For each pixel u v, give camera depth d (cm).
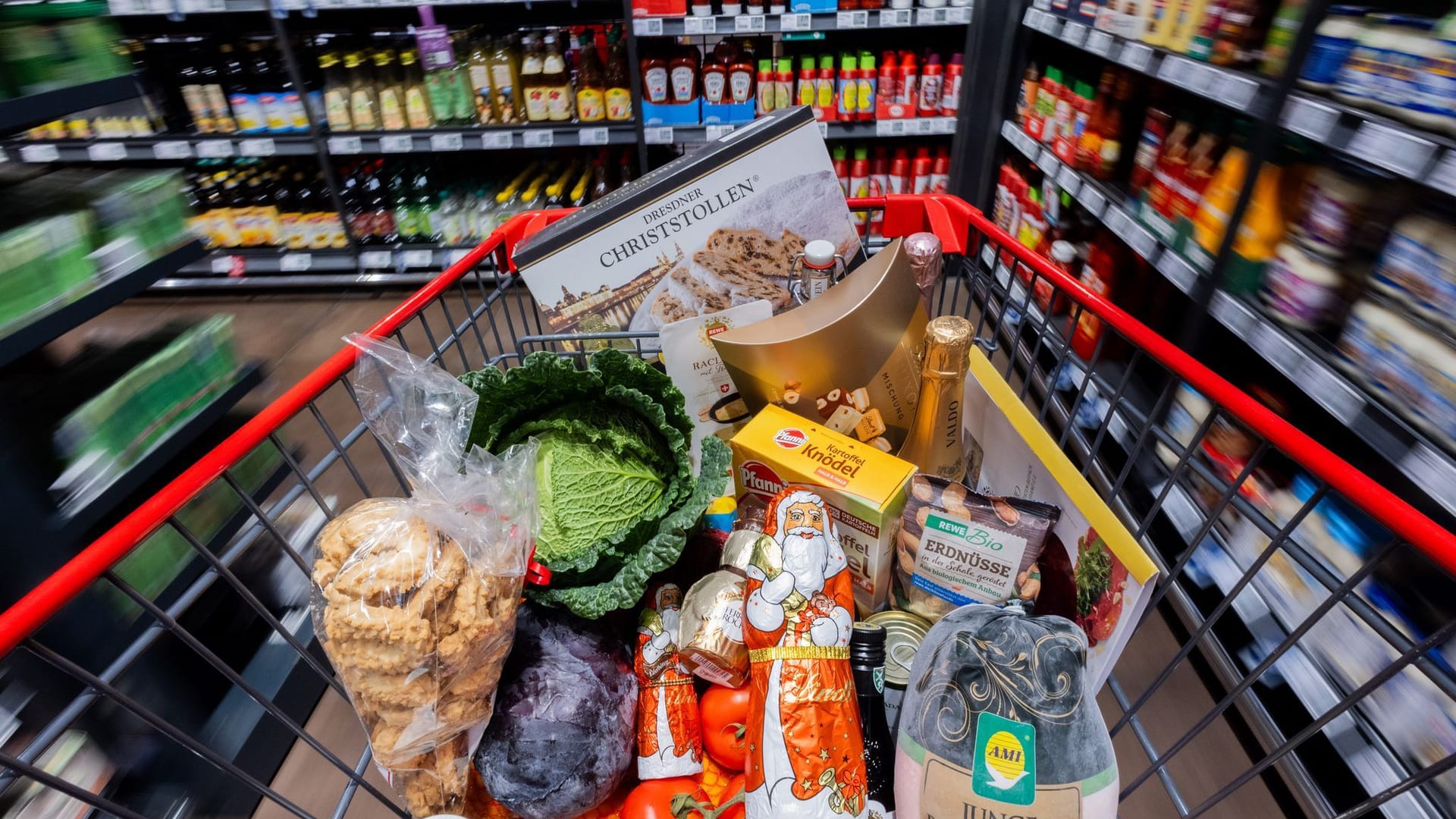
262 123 348
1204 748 150
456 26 371
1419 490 139
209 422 190
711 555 119
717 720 102
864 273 110
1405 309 127
